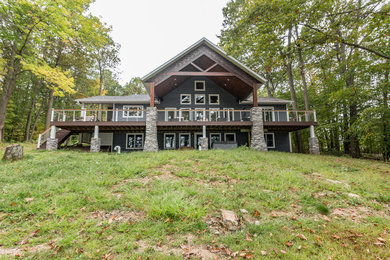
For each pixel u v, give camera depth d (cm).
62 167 718
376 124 1303
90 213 391
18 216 376
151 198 448
